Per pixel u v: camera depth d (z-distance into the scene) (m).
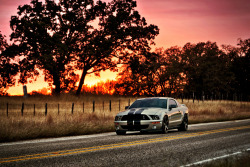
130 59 51.19
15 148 8.88
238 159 6.06
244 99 86.19
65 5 46.97
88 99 45.69
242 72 90.94
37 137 12.65
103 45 47.09
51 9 45.88
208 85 81.19
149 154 7.48
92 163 6.39
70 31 47.62
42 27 42.66
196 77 84.00
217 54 86.06
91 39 47.34
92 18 48.91
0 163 6.45
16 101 39.56
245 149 8.17
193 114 26.98
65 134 13.56
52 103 39.19
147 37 49.78
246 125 17.05
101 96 51.09
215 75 83.25
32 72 45.84
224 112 29.70
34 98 43.28
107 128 15.60
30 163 6.43
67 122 15.55
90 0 48.34
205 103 40.47
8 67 43.97
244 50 90.62
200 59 84.06
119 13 48.31
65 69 49.28
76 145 9.31
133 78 74.00
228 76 85.25
